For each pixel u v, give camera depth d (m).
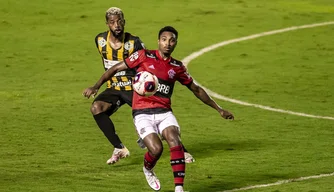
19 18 59.53
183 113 35.28
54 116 34.22
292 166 25.69
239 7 65.56
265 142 29.64
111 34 25.81
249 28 58.69
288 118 34.44
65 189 22.53
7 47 51.53
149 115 21.20
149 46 52.25
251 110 36.16
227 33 56.97
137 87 21.19
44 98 38.25
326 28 59.75
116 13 25.39
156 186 21.70
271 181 23.58
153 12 62.09
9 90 40.06
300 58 49.91
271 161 26.42
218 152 27.91
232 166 25.70
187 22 59.59
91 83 42.25
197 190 22.56
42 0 64.50
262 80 43.56
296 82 43.16
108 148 28.44
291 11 65.31
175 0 66.62
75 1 64.94
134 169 25.33
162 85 21.34
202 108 36.41
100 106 25.47
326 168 25.41
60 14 61.06
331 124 33.28
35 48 51.47
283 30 58.53
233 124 33.06
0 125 32.22
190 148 28.61
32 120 33.31
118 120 33.66
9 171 24.80
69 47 51.88
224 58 49.66
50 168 25.31
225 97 39.22
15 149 28.08
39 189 22.53
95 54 50.16
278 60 49.22
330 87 41.97
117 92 25.77
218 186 22.98
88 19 59.75
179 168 20.44
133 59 21.58
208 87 41.59
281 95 39.88
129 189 22.64
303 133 31.38
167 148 28.48
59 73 44.78
